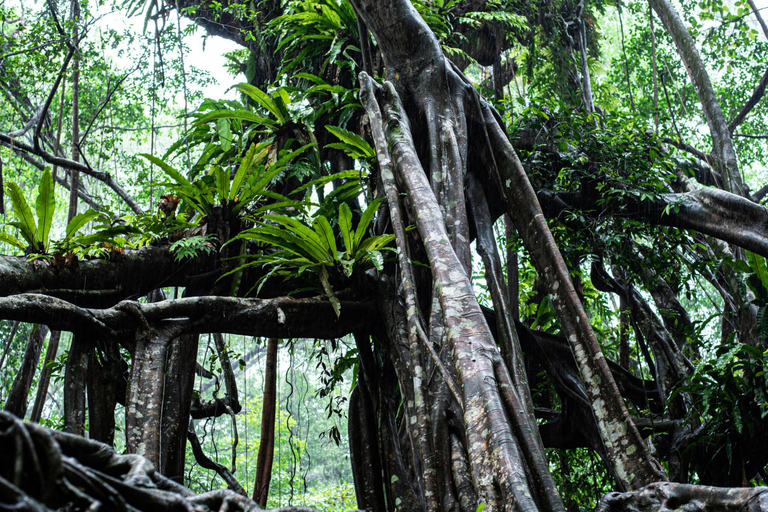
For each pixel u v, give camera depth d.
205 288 6.57
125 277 6.05
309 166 7.90
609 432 5.20
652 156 8.31
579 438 8.27
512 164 6.91
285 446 18.09
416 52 7.12
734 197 7.25
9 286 5.32
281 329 6.13
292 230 6.44
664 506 3.99
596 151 8.20
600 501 4.29
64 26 10.27
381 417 6.76
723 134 9.39
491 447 4.02
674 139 10.16
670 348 8.20
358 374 7.17
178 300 5.61
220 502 1.83
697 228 7.49
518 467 3.88
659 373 8.09
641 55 14.45
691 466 6.68
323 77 8.91
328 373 8.14
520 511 3.62
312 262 6.27
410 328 5.14
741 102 14.03
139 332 5.35
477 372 4.41
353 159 8.55
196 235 6.78
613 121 8.56
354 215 7.67
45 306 4.89
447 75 7.11
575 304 5.83
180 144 8.52
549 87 12.19
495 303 6.32
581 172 8.13
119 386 5.72
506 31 11.38
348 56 8.38
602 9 14.18
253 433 19.38
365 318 6.60
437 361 4.77
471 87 7.25
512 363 5.83
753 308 7.70
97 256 6.01
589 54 14.08
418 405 4.98
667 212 7.52
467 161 7.41
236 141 8.55
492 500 3.82
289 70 9.34
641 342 8.35
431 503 4.64
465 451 4.77
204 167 8.64
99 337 5.29
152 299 7.75
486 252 6.75
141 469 1.69
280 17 9.09
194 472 12.62
